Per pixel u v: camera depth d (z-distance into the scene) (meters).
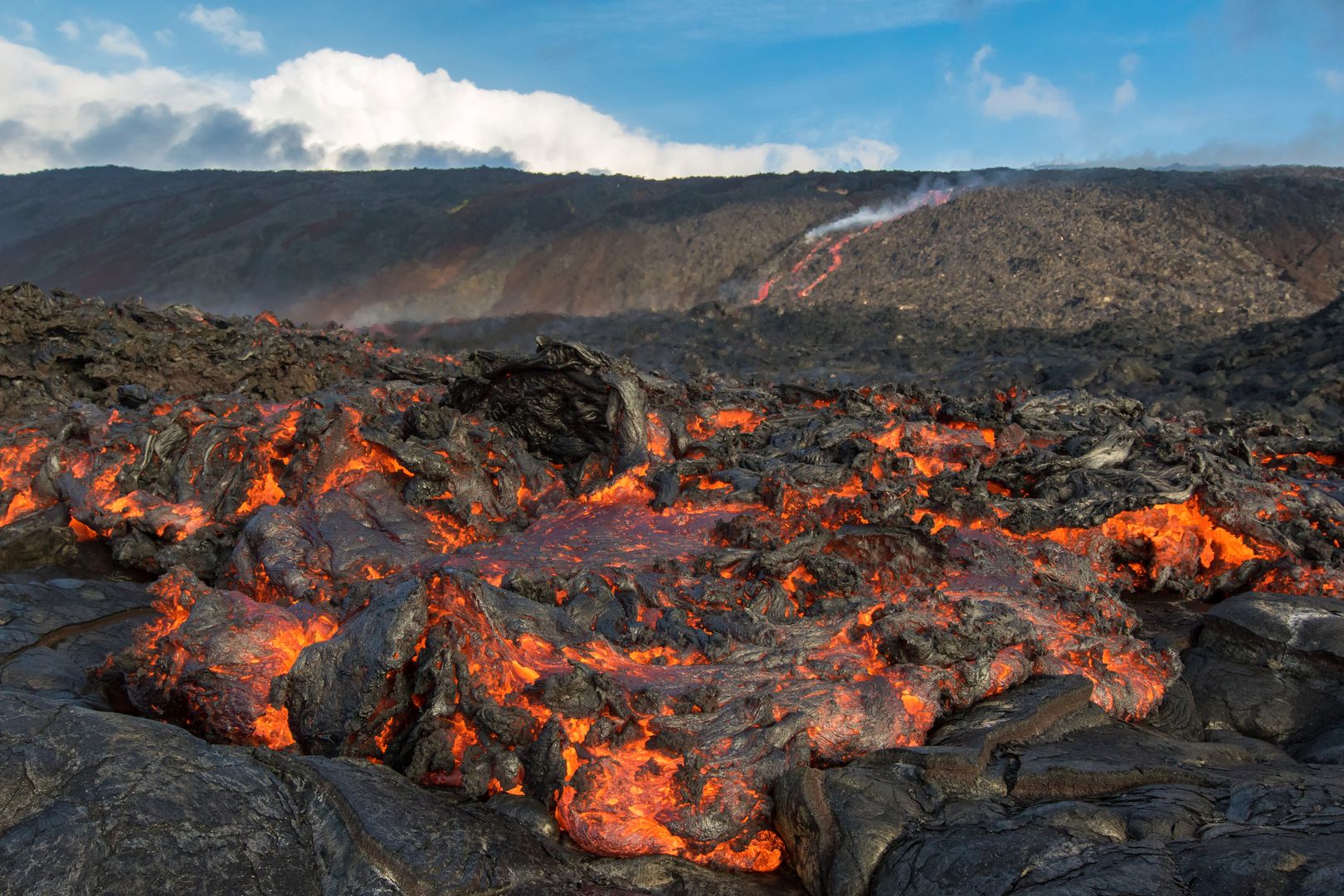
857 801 5.59
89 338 16.44
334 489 9.44
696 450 11.28
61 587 8.88
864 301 51.69
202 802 4.78
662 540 9.06
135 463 10.83
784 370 34.97
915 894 4.88
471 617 6.49
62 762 4.77
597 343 42.69
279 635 6.88
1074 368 31.64
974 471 10.78
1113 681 7.40
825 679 6.72
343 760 5.62
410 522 9.15
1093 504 10.18
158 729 5.20
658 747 5.93
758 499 9.86
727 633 7.25
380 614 6.39
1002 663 7.12
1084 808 5.38
